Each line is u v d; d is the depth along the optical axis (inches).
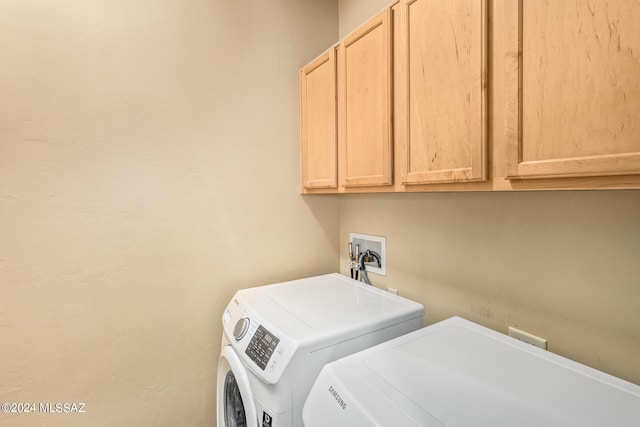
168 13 58.2
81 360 52.9
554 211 39.4
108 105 53.7
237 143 65.7
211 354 64.1
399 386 29.5
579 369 32.4
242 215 66.8
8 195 47.5
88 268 53.1
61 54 50.1
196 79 61.0
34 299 49.5
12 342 48.3
